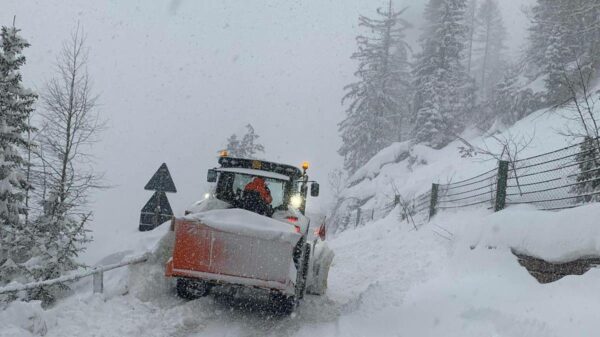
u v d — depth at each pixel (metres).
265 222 6.79
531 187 11.88
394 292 8.38
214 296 8.14
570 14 21.25
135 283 7.38
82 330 5.59
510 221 8.02
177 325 6.43
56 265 9.98
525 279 6.73
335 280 10.96
